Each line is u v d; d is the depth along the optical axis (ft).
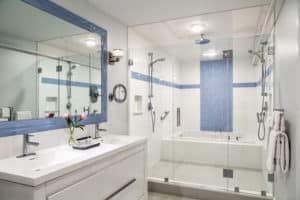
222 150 11.87
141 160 6.86
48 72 5.67
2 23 4.55
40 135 5.33
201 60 14.24
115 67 8.81
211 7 7.75
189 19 8.86
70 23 6.40
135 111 10.41
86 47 7.11
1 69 4.52
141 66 10.91
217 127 13.88
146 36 11.16
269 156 5.98
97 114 7.59
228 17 8.68
